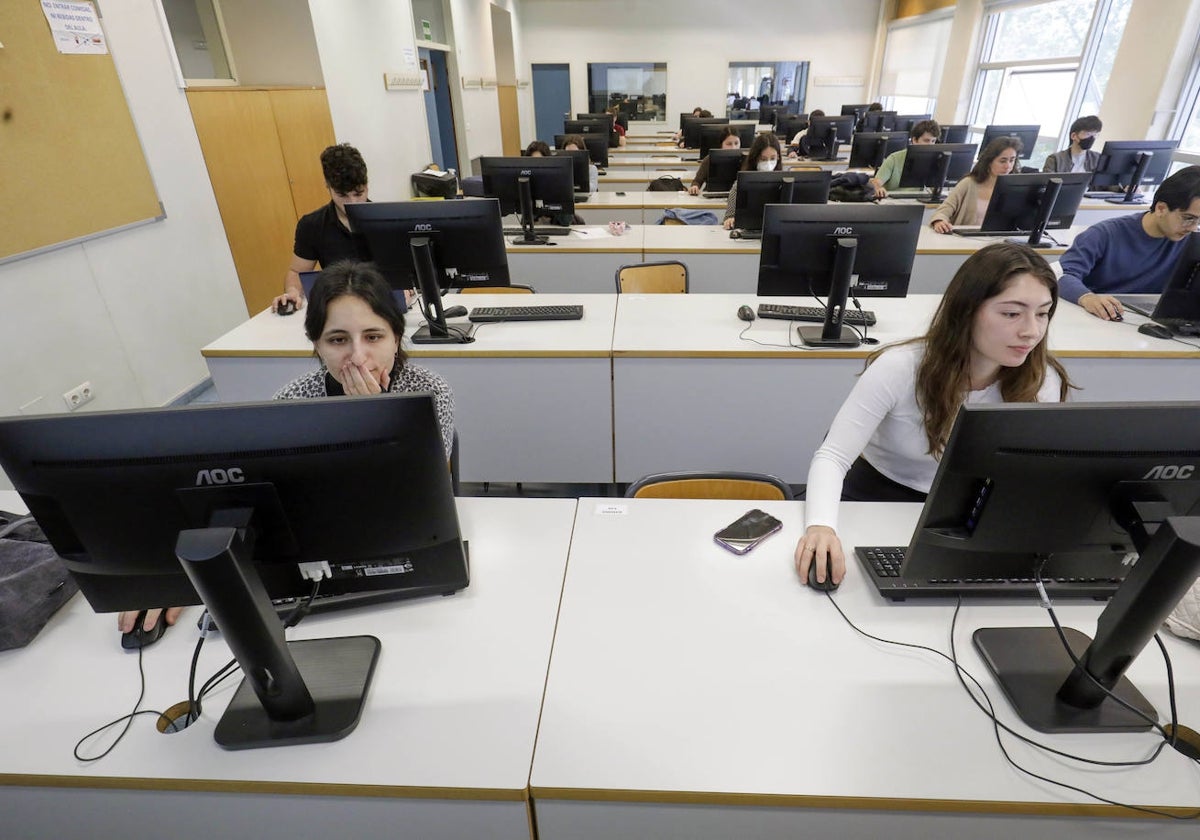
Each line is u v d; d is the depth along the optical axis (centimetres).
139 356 294
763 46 1077
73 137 254
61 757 83
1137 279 243
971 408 75
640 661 95
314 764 81
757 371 212
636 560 116
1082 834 78
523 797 79
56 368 251
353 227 210
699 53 1090
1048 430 74
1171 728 82
